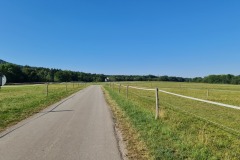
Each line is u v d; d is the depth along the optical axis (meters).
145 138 9.63
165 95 38.94
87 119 14.50
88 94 38.75
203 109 21.38
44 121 13.77
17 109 18.02
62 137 10.06
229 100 30.86
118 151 8.16
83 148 8.52
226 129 12.53
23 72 140.50
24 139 9.72
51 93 38.31
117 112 17.52
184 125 12.87
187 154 7.77
